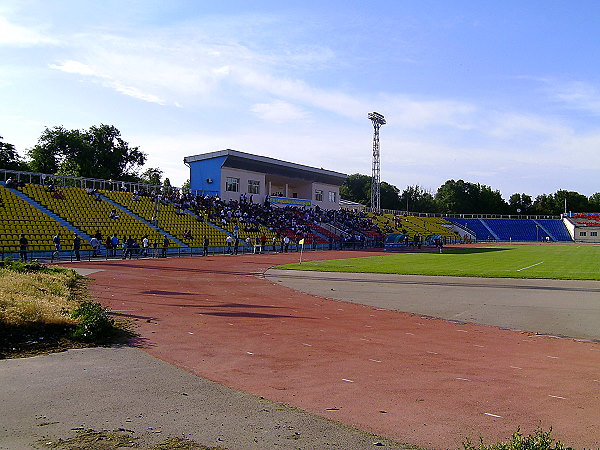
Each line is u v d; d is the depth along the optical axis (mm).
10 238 35125
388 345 11352
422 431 5984
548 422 6383
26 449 5148
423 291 22266
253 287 23109
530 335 12867
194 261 38938
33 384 7496
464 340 12141
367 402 7109
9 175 63062
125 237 41500
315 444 5477
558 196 154500
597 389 7973
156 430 5781
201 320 13836
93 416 6203
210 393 7324
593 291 22016
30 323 10555
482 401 7250
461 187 148500
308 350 10562
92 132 79875
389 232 88000
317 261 42750
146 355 9641
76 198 45938
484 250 66188
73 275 22062
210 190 66688
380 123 106375
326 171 85062
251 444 5430
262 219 64875
